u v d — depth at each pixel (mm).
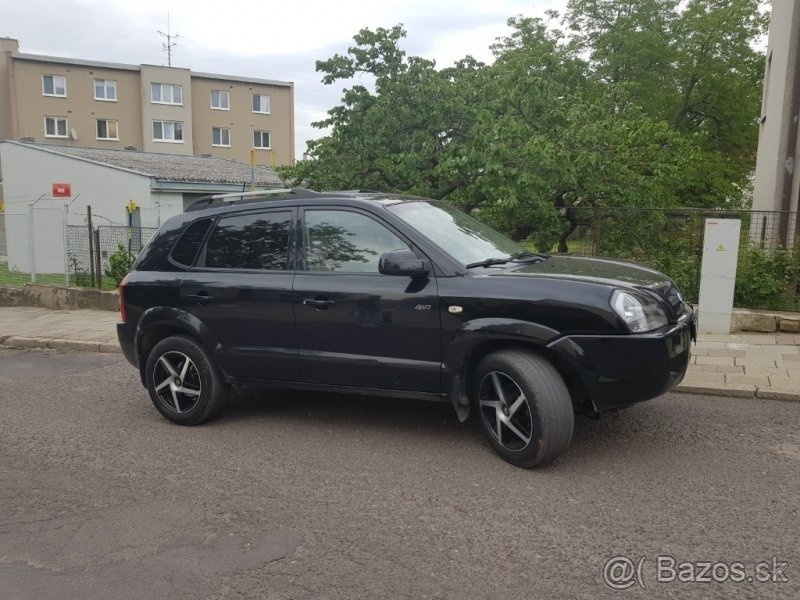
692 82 28734
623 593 3102
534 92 11805
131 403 6590
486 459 4734
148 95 49031
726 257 8289
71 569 3422
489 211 10492
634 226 9539
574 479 4359
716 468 4512
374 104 11680
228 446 5195
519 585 3178
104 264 13719
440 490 4250
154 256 5883
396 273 4648
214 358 5535
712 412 5699
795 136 11219
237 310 5383
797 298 8773
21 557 3562
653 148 11281
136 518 3986
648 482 4297
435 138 11961
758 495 4098
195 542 3672
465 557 3439
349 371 5047
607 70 28188
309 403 6258
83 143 47938
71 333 10234
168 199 22000
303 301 5117
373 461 4770
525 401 4422
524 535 3650
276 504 4125
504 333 4453
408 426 5500
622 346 4246
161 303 5707
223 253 5590
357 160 12016
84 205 22844
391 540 3635
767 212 8969
